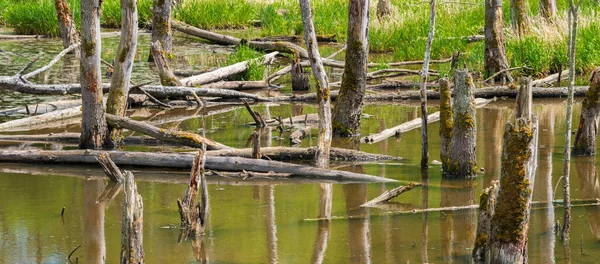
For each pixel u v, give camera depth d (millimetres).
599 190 9805
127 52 13008
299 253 7676
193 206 8680
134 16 12961
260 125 14852
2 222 8820
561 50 20281
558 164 11227
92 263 7461
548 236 8070
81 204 9602
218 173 11055
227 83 19156
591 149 11734
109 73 20750
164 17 23656
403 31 26359
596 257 7402
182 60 24859
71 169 11508
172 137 12289
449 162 10695
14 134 14031
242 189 10297
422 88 11016
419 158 11914
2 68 22234
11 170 11422
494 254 7027
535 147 6980
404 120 15344
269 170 11008
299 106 17391
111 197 9930
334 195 9922
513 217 6934
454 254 7590
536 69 20234
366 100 18172
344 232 8352
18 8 32031
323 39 30141
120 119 12578
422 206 9320
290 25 31391
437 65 22688
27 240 8180
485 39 20219
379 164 11594
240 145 12961
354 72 13375
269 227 8578
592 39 20297
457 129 10602
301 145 12789
